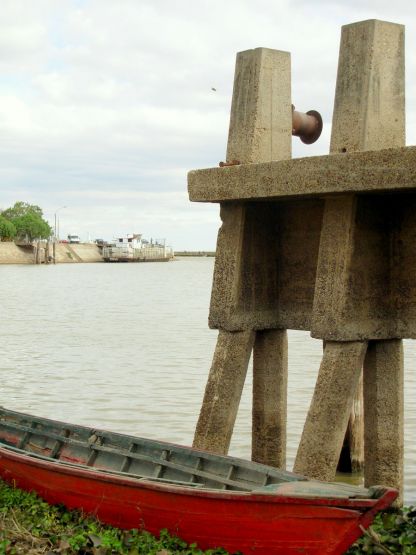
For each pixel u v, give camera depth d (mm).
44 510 11266
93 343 38656
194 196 12031
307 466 10703
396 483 11336
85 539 10016
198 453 11258
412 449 17734
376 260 10906
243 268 11984
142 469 11891
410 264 10883
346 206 10656
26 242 197375
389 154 9766
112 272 154875
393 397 11258
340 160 10219
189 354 34438
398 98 10750
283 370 12531
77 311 59469
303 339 39250
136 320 51688
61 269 167875
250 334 12086
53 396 24891
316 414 10719
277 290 12297
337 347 10742
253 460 12664
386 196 10867
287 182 10797
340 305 10641
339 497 8992
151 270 171500
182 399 24172
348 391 10695
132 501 10492
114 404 23547
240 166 11367
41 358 33281
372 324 10875
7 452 12172
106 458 12453
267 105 11812
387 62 10641
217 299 12055
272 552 9430
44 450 13523
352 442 14430
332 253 10766
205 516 9805
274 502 9227
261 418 12578
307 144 12555
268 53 11797
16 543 10055
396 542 9969
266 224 12180
